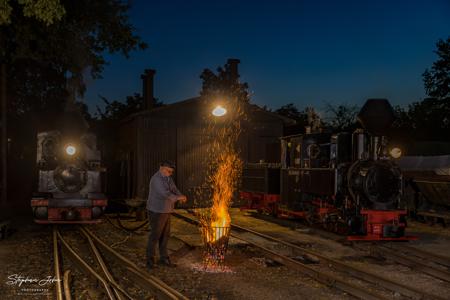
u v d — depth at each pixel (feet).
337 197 41.39
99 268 29.53
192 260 31.53
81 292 24.27
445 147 91.09
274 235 43.68
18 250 35.76
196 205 73.36
